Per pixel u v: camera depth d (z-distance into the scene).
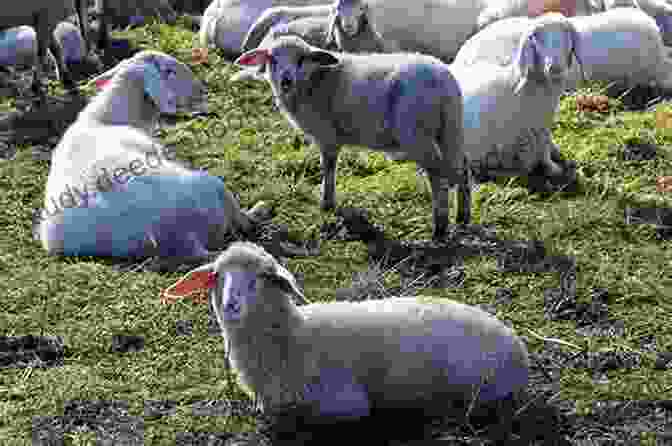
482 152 12.86
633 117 14.11
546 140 12.55
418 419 8.02
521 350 8.10
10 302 10.02
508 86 12.61
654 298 9.81
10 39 17.00
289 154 13.41
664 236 11.04
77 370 8.93
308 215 11.69
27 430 8.13
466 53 14.52
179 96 12.14
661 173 12.49
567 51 11.98
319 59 10.98
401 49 17.72
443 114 10.64
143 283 10.22
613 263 10.41
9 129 14.44
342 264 10.69
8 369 9.00
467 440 7.79
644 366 8.78
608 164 12.75
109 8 19.19
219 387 8.55
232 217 11.16
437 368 7.91
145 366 8.98
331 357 7.89
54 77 16.56
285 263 10.68
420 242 11.07
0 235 11.45
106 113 11.86
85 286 10.25
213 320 9.63
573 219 11.21
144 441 7.99
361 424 7.98
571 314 9.62
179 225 10.68
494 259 10.53
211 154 13.43
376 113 10.75
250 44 16.66
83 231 10.81
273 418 8.12
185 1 21.06
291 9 16.69
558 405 8.23
